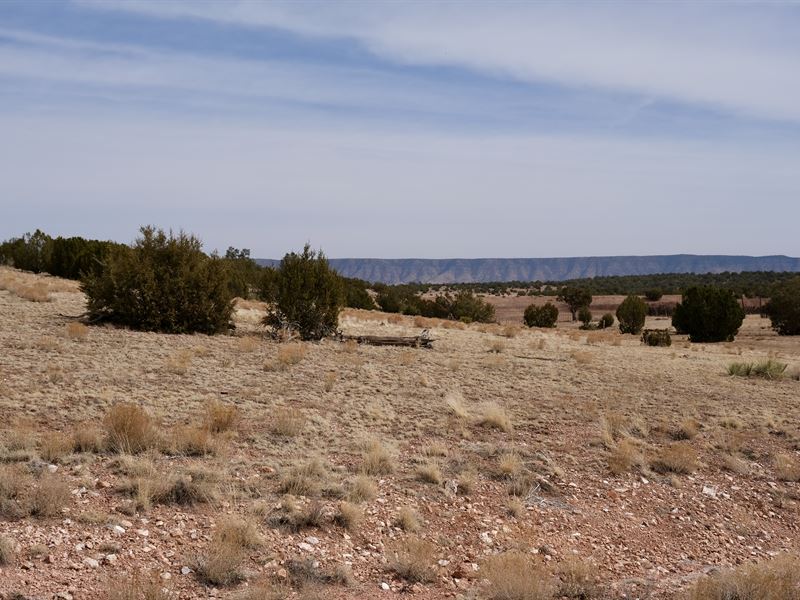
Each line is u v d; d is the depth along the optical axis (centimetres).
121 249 2288
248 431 1035
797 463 1170
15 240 4747
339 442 1032
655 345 3672
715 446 1247
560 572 697
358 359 1839
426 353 2184
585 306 9612
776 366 2261
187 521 689
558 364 2167
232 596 559
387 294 6350
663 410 1506
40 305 2338
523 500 885
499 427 1230
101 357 1492
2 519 631
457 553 720
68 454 827
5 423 927
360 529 729
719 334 4619
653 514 916
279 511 735
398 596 606
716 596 656
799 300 5666
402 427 1174
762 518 952
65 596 520
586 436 1230
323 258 2336
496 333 3409
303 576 610
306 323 2286
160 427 989
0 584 520
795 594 682
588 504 916
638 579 703
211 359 1644
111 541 621
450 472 952
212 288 2138
